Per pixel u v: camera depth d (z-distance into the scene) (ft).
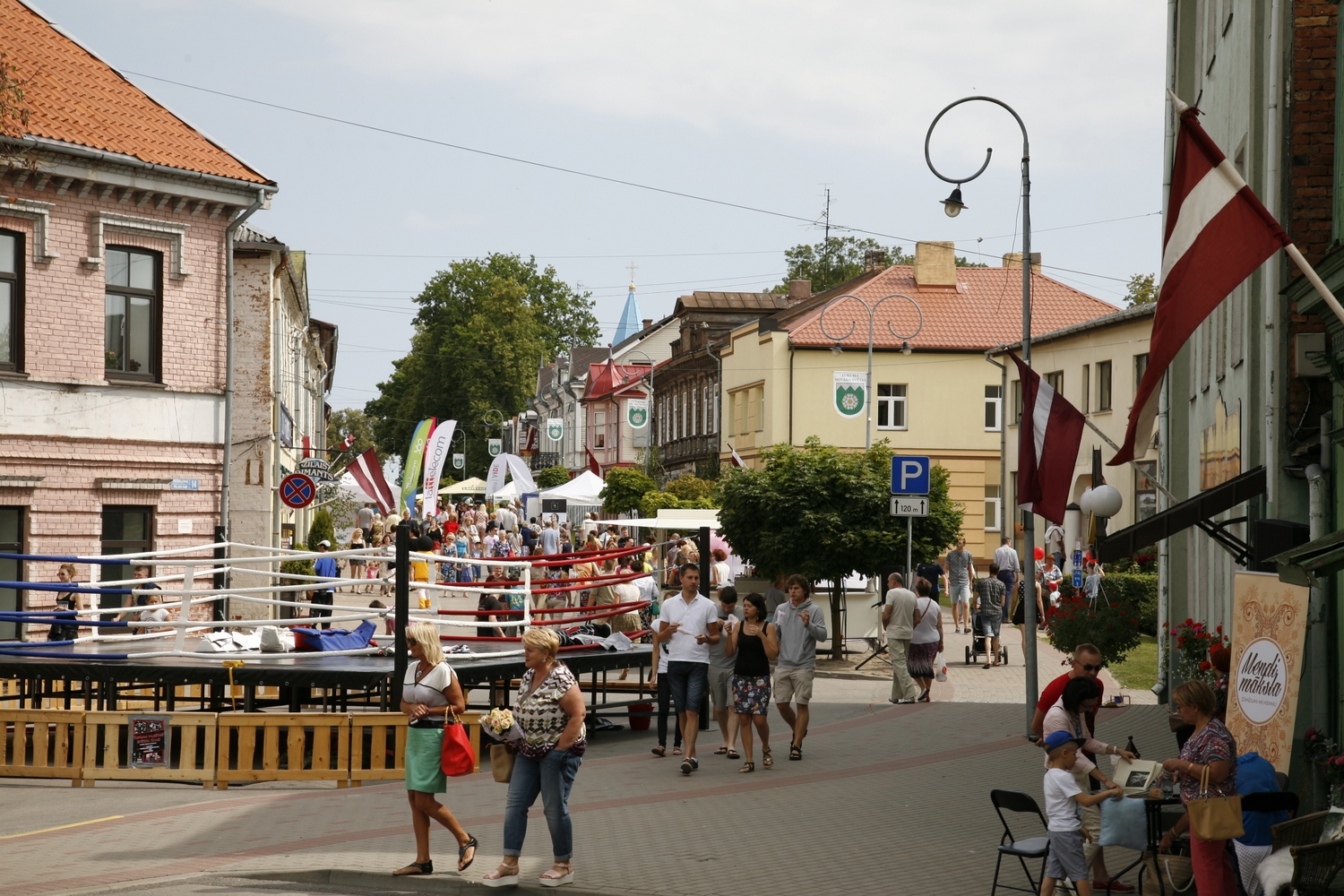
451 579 133.49
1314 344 39.99
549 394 352.90
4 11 84.53
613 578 61.31
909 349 147.84
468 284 295.48
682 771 47.85
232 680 51.03
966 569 109.60
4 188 73.05
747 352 180.75
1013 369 159.33
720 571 93.50
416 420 293.84
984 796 42.75
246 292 99.86
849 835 36.86
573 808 41.39
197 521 82.79
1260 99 45.75
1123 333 133.69
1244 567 46.01
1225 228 29.58
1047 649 93.97
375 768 47.73
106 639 65.46
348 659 54.54
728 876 32.09
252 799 44.47
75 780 47.80
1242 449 48.67
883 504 84.79
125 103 83.05
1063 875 28.53
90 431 77.41
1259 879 25.49
